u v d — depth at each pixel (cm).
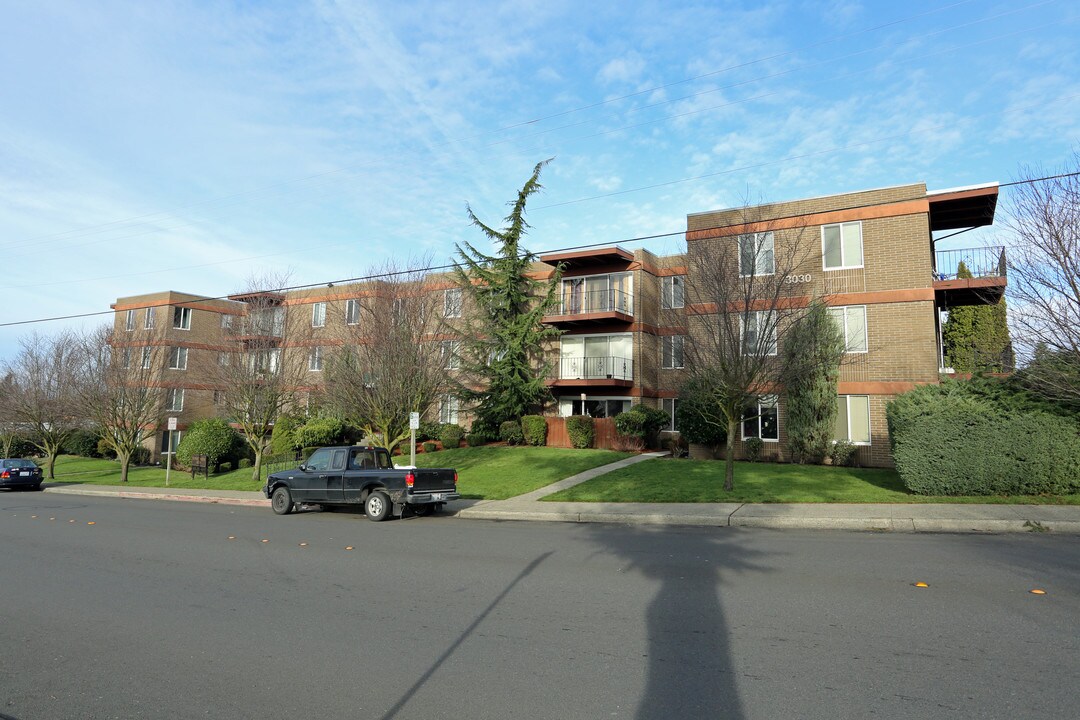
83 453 4228
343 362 2167
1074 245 1334
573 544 1069
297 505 1680
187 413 3753
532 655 538
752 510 1332
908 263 2075
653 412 2661
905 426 1437
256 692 473
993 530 1122
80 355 3067
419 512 1559
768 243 2181
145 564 952
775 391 1834
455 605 700
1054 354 1378
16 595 771
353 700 455
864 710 418
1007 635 558
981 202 2092
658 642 561
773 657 517
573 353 3042
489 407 2870
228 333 2475
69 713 443
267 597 748
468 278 2902
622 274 2977
